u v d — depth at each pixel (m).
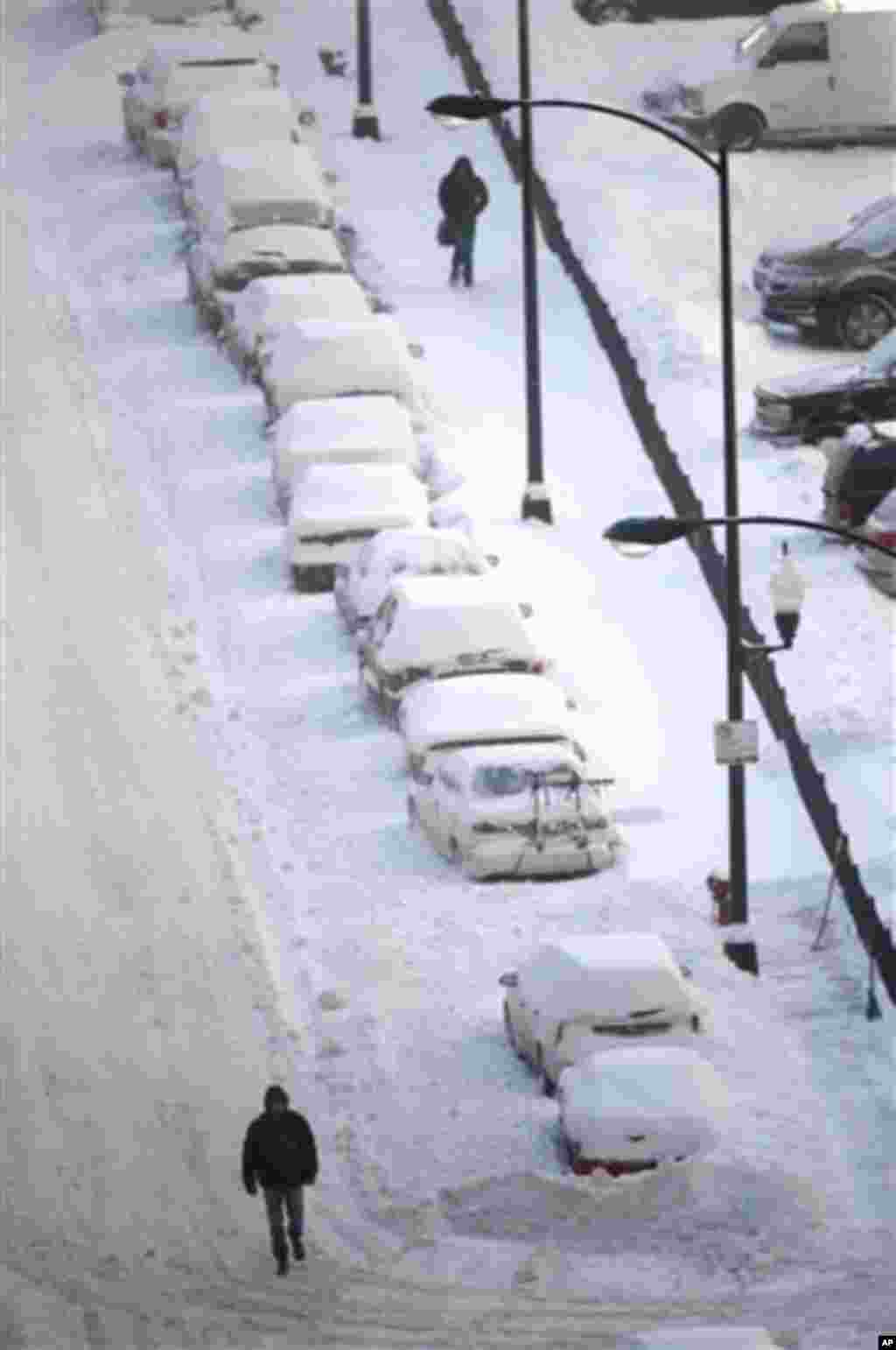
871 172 157.25
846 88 158.38
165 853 101.81
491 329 142.00
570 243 146.75
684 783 105.44
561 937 95.44
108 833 103.12
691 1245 78.38
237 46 165.00
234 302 141.75
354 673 114.56
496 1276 76.62
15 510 128.62
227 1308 74.62
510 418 133.50
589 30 171.75
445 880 99.31
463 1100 86.69
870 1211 80.00
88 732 110.38
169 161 161.88
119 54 177.25
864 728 107.06
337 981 93.44
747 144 158.50
